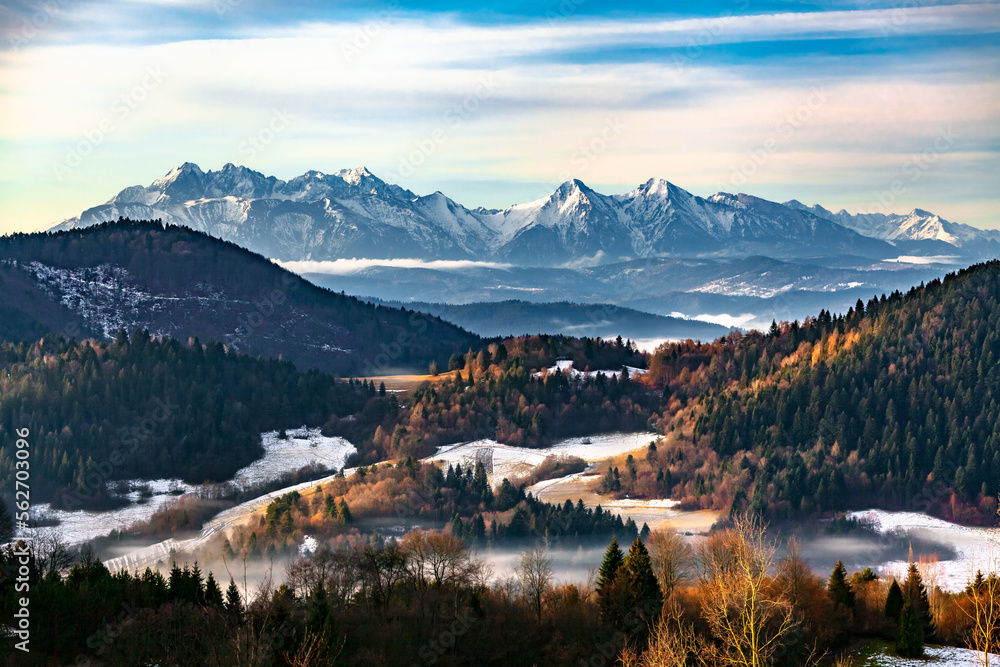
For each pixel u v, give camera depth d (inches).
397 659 4421.8
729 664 3762.3
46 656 4217.5
